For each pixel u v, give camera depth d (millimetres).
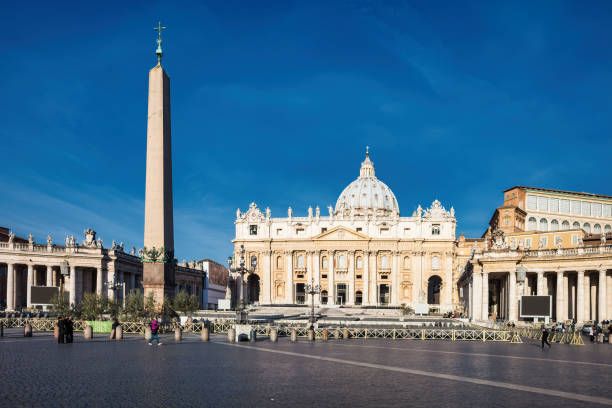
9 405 16453
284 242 154000
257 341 42562
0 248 84938
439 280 156375
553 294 78438
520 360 31047
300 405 17031
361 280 152250
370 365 27141
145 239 44750
